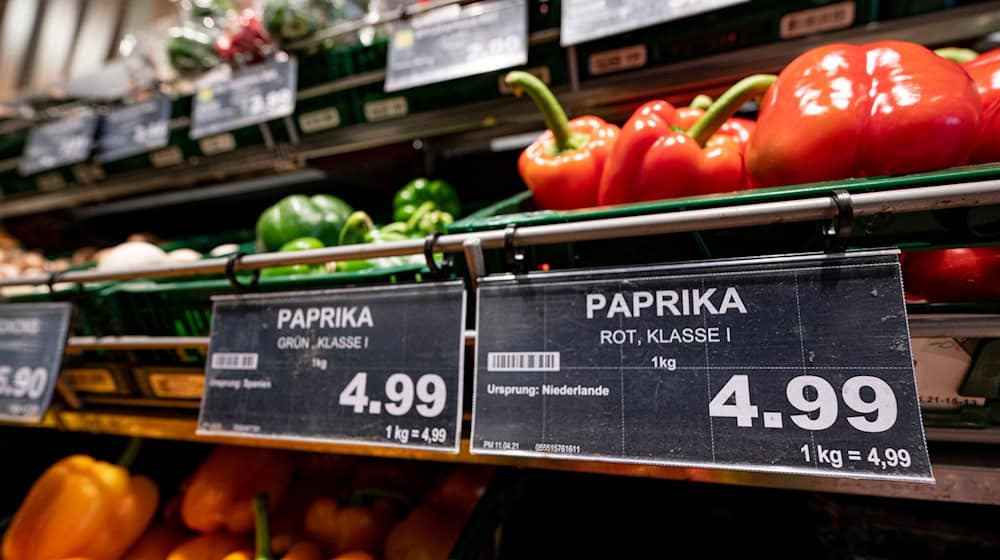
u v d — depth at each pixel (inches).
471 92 43.7
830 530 30.6
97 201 71.7
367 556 32.6
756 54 36.8
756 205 18.3
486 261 24.7
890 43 24.8
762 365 18.3
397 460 42.0
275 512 40.3
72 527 35.4
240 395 25.9
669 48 38.4
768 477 21.2
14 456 48.0
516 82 32.9
